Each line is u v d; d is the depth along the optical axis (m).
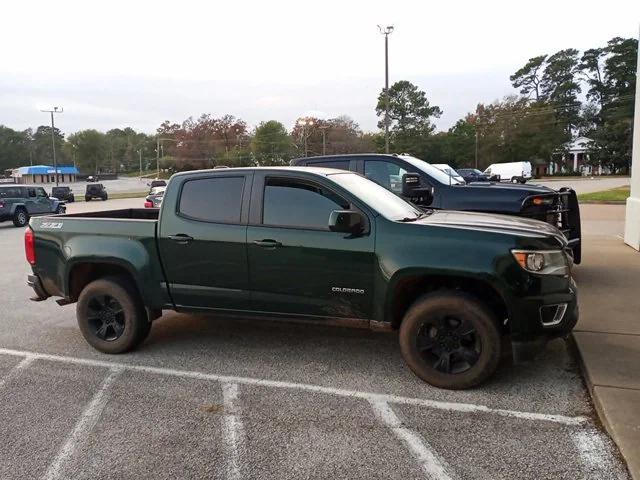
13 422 3.81
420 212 5.06
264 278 4.64
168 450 3.38
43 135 159.12
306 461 3.21
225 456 3.29
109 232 5.19
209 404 4.04
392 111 90.44
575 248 7.28
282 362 4.86
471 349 4.13
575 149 84.38
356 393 4.16
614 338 4.95
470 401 3.96
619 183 45.16
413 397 4.07
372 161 7.61
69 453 3.37
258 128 98.38
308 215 4.54
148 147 156.50
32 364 5.00
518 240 3.97
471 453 3.25
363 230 4.33
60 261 5.38
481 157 86.06
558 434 3.45
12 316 6.85
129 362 4.99
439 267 4.06
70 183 107.12
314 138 93.00
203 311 4.95
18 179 107.69
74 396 4.25
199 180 4.95
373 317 4.36
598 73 95.12
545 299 3.97
